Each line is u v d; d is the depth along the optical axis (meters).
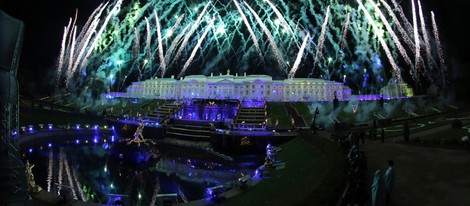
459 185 19.83
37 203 24.81
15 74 16.95
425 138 41.53
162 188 38.50
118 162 54.06
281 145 56.16
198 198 34.38
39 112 80.31
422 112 74.06
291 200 21.14
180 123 80.06
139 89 133.50
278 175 32.81
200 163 53.91
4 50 16.02
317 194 17.33
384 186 15.88
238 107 88.50
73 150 63.75
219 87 116.81
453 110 71.38
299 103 92.00
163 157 58.78
